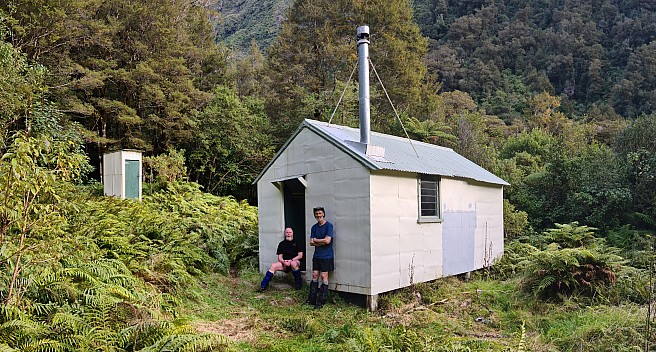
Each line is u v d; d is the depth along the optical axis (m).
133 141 18.27
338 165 7.61
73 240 4.93
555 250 8.03
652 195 13.16
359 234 7.24
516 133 32.88
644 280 7.34
